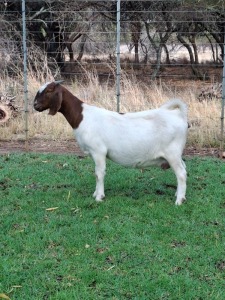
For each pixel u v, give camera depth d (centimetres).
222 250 454
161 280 402
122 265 428
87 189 627
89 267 426
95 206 563
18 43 1437
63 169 714
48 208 558
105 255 445
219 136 877
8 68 1291
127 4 1617
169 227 503
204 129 901
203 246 465
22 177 674
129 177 671
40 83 1123
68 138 909
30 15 1557
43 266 425
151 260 438
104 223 513
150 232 492
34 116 977
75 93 1141
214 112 997
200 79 1805
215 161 757
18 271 419
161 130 552
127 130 557
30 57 1262
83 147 577
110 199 583
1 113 952
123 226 507
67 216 535
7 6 1506
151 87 1243
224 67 806
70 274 414
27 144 851
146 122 559
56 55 1630
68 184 648
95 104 1038
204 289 393
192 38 1803
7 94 1006
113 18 1580
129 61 2005
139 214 537
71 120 568
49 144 880
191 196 595
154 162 569
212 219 527
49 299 379
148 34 1650
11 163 745
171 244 468
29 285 399
